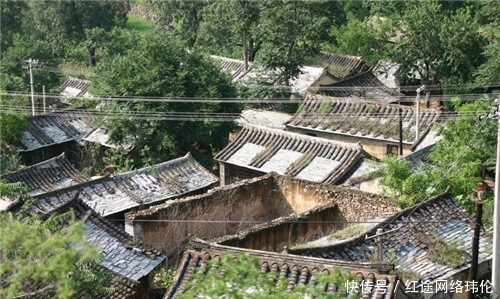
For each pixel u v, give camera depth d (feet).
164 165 93.35
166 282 68.08
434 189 78.13
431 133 105.29
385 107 113.29
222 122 111.04
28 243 38.47
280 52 136.05
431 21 139.23
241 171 102.01
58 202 80.89
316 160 97.45
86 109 122.42
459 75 136.98
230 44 169.37
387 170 84.02
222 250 53.16
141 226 77.05
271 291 37.83
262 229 72.33
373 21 182.70
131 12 233.35
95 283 49.39
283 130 108.27
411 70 145.38
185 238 80.89
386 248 63.10
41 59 157.28
